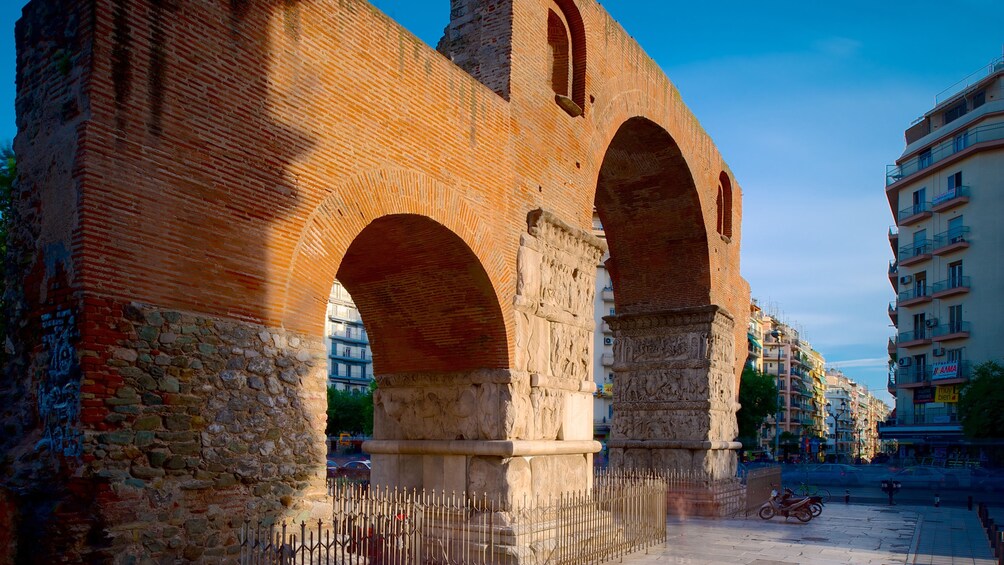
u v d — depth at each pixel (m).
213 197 11.82
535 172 19.52
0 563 9.93
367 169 14.54
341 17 14.30
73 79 10.73
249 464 11.91
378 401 19.59
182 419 11.08
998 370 51.12
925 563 19.14
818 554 20.25
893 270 75.88
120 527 10.17
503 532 16.66
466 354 18.33
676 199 29.83
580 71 22.05
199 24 11.84
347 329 110.38
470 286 17.66
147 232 10.91
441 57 16.67
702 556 19.66
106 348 10.28
